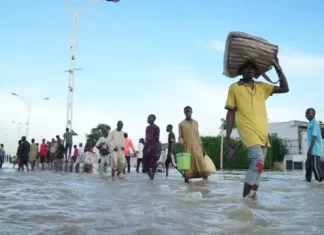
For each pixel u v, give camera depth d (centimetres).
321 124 2962
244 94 511
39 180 868
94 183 852
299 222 328
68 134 2330
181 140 955
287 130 4909
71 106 3303
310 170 991
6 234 270
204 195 556
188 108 967
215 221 327
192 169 939
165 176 1392
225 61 515
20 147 2109
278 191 654
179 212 372
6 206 412
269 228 300
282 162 3653
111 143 1216
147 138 1115
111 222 319
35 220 329
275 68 516
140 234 273
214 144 3512
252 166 496
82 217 343
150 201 461
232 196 528
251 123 501
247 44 495
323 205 448
